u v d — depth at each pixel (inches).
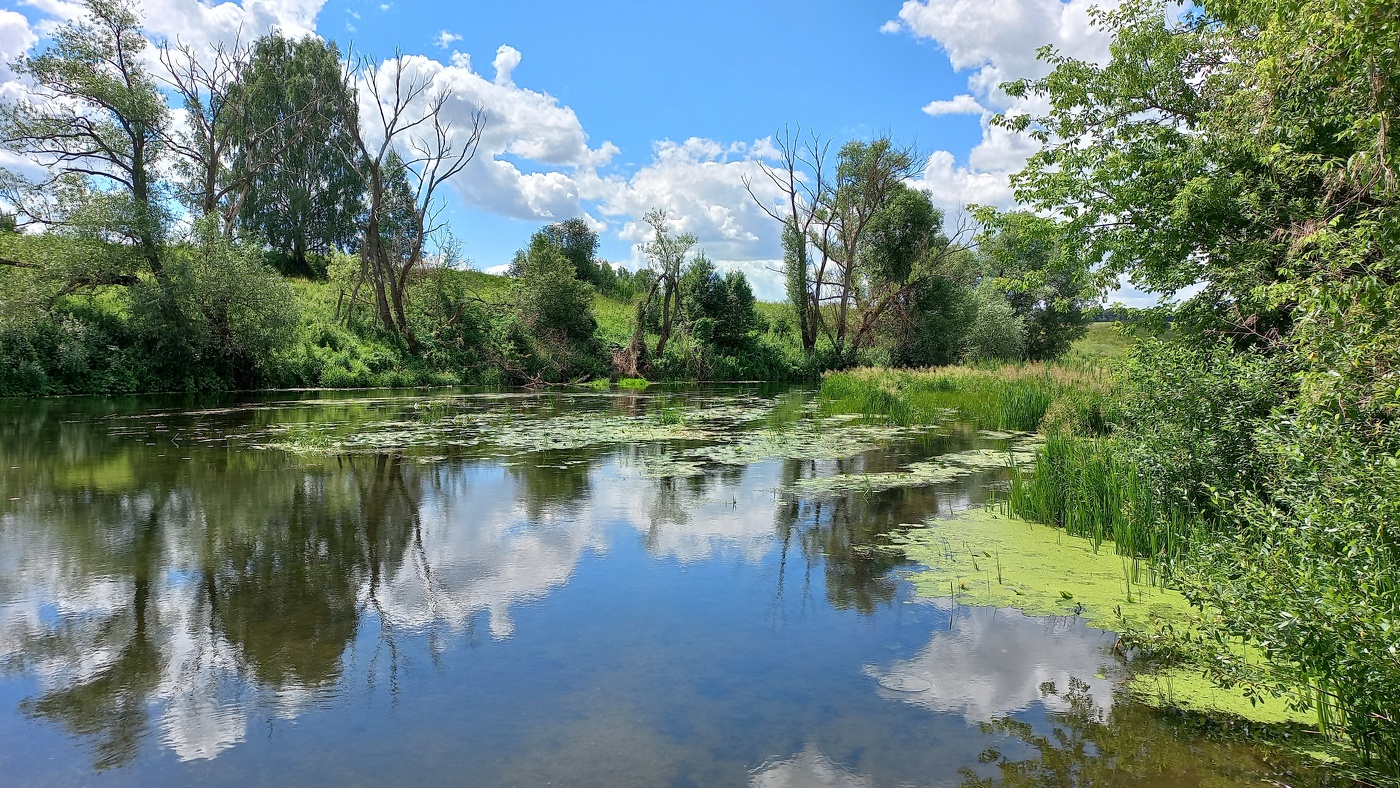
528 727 125.6
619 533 251.8
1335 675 109.4
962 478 355.3
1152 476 237.5
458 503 295.0
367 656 153.7
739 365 1379.2
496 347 1178.0
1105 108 439.2
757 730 124.7
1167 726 126.0
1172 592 193.5
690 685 141.3
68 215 764.0
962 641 162.1
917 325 1362.0
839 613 178.9
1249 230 339.3
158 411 623.5
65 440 446.9
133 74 847.1
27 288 731.4
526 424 568.1
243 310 838.5
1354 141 281.7
